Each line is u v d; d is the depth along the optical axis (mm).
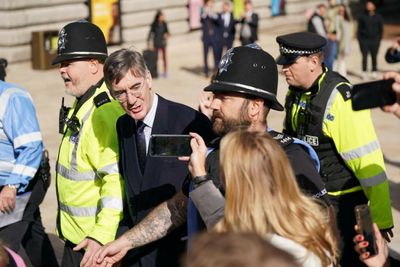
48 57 18688
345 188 4844
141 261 4449
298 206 3051
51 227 8250
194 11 23578
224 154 3088
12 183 5816
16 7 18844
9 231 5918
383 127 12695
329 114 4766
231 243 2014
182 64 20016
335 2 17688
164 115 4508
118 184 4746
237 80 3787
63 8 20047
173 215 4242
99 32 5168
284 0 27062
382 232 4785
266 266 1973
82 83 5078
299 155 3793
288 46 4828
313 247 3021
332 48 17500
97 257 4289
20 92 5914
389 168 10250
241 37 18688
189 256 2062
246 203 3027
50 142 12055
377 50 18016
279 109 3883
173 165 4430
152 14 22406
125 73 4359
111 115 4820
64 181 5176
